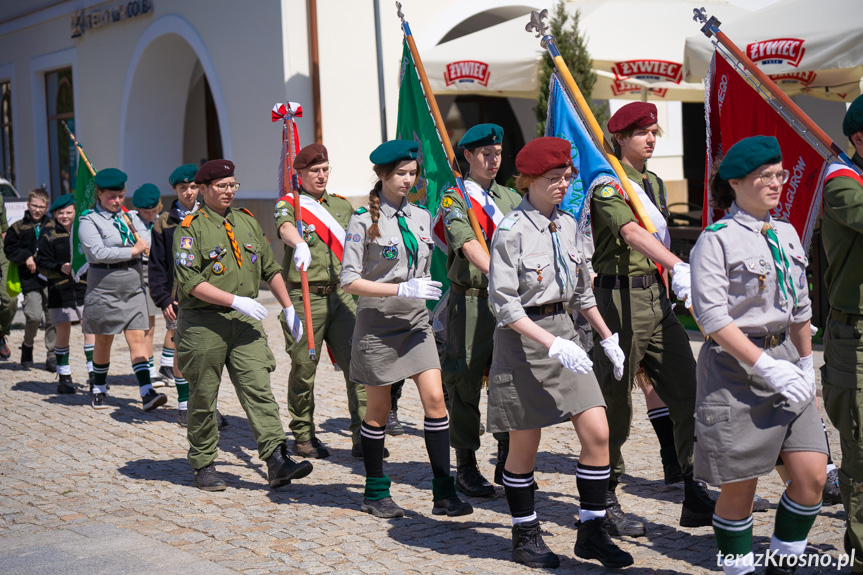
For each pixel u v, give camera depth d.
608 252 4.70
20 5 20.77
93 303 7.66
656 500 5.11
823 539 4.39
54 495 5.53
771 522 4.64
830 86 9.12
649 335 4.69
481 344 5.28
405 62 6.01
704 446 3.51
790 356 3.52
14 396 8.47
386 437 6.77
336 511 5.13
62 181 20.47
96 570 4.28
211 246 5.45
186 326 5.52
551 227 4.08
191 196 7.43
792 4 9.62
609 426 4.72
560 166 4.02
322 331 6.11
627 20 11.84
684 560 4.23
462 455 5.41
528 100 17.19
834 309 3.88
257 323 5.71
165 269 7.39
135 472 6.01
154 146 17.67
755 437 3.43
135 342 7.70
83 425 7.32
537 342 3.98
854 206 3.65
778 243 3.46
